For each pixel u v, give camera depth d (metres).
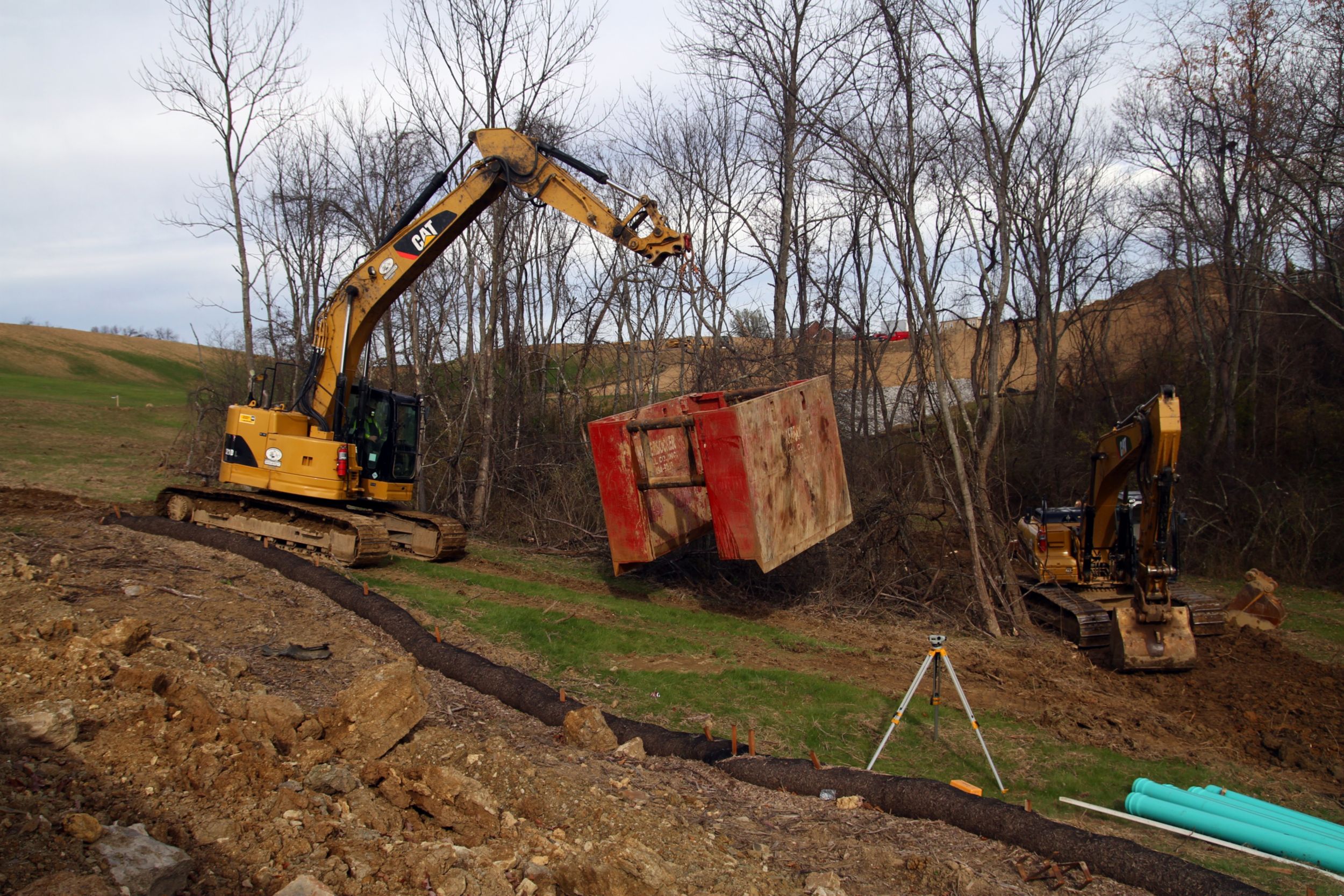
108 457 23.47
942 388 11.79
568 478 16.50
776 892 4.24
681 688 8.51
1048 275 24.19
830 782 5.97
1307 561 15.55
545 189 11.12
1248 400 21.56
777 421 9.80
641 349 24.03
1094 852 4.80
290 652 7.52
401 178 20.27
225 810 4.08
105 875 3.20
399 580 11.57
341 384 12.21
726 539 9.39
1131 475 11.00
